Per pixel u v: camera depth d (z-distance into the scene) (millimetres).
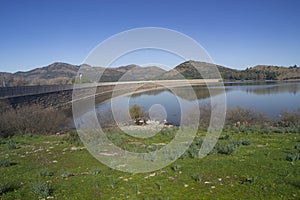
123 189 6785
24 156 10891
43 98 29516
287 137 13930
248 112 21109
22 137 15984
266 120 20922
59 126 20438
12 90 25797
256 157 9547
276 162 8773
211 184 6934
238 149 11039
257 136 14438
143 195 6340
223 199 5973
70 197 6375
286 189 6418
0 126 16359
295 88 58719
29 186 7242
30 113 19766
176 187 6801
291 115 20219
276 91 51438
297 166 8242
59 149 12094
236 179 7234
